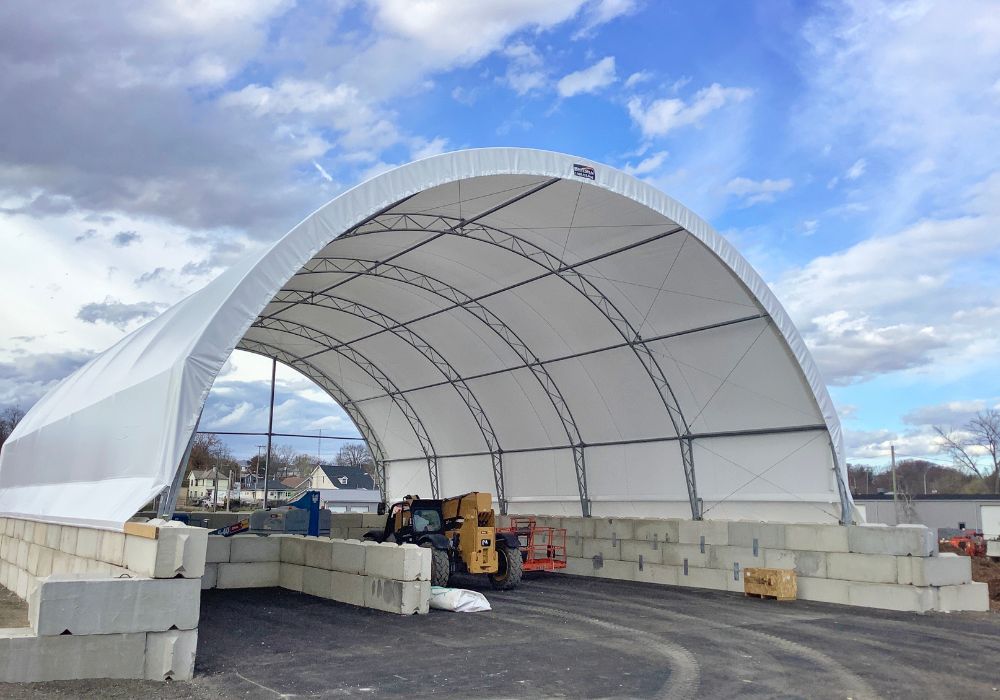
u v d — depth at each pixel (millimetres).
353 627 11844
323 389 30500
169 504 9812
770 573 15617
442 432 27281
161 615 8180
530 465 24188
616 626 12359
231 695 7691
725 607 14609
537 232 16453
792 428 16797
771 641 11164
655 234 15656
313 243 11570
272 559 17172
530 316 20031
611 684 8406
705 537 17766
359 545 14484
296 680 8391
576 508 22562
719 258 15469
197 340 10461
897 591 14242
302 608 13797
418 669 9008
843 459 16188
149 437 10625
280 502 28391
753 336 16469
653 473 20109
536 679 8586
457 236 16859
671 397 18984
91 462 12953
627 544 19578
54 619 7668
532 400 22797
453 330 22328
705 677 8828
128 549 9391
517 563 17406
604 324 18906
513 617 13141
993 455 73312
